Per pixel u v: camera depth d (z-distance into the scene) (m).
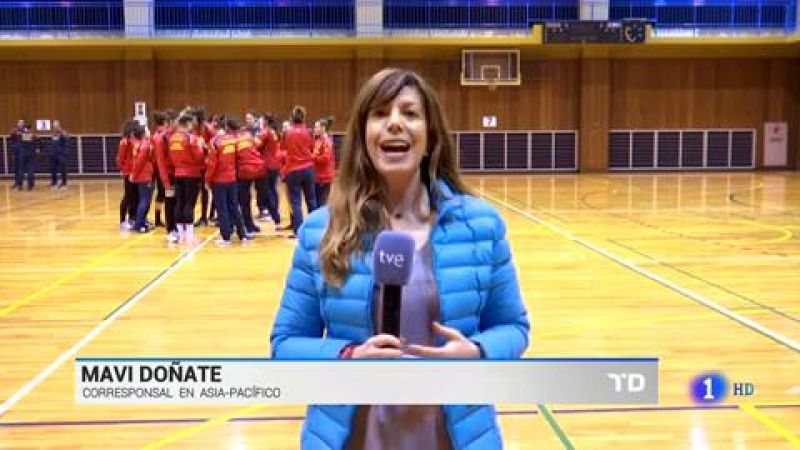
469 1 24.97
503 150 25.58
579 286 8.39
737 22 25.12
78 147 25.06
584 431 4.39
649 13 25.12
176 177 11.72
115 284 8.76
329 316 2.10
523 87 25.36
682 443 4.21
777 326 6.65
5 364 5.72
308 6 24.89
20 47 24.16
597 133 25.39
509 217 14.49
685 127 25.72
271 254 10.80
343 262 2.05
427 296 2.08
